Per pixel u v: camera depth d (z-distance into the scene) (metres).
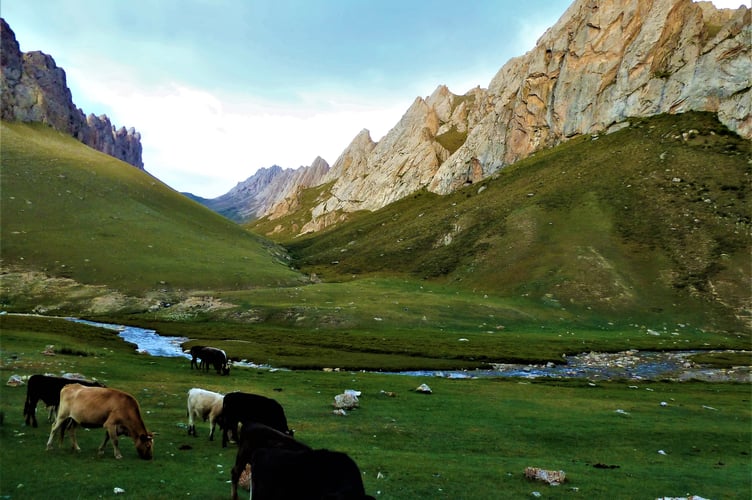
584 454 25.23
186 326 95.19
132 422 17.25
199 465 17.38
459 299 131.12
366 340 86.19
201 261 156.62
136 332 86.44
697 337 106.44
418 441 25.56
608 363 75.75
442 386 46.75
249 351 67.38
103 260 138.25
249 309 110.94
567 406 38.84
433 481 18.33
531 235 168.88
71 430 17.66
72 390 17.28
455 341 89.31
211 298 120.62
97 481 14.58
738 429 32.25
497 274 153.38
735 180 164.50
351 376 50.12
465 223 198.38
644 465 23.42
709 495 18.64
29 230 147.25
